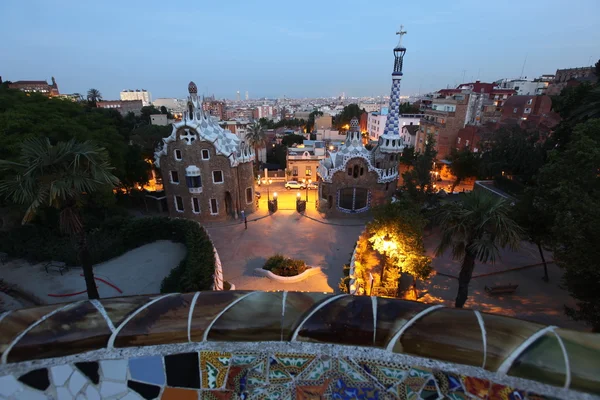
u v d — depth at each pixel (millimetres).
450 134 66250
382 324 2691
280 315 2832
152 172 51938
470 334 2521
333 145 66438
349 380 2641
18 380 2588
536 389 2238
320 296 3027
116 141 35562
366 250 25109
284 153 69000
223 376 2709
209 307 2896
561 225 15492
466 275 15766
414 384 2525
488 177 42750
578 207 15305
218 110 184000
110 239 27125
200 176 35438
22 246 24812
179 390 2711
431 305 2854
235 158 36625
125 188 41188
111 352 2670
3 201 24156
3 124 25266
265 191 49375
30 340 2637
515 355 2359
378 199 38500
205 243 23734
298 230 35344
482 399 2344
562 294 20500
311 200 45031
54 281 22172
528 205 20391
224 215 37594
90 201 29844
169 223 28297
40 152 13375
